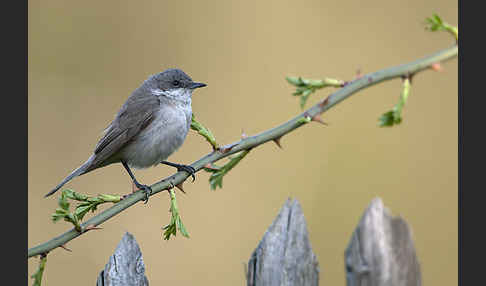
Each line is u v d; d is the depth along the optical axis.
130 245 5.99
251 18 13.99
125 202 6.35
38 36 13.17
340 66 13.06
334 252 11.07
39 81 12.82
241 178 12.34
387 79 6.46
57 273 11.22
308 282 6.06
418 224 11.14
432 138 12.19
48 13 13.34
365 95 12.77
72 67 13.14
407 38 13.20
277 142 6.59
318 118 6.43
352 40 13.36
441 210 11.26
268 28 13.81
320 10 13.90
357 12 13.81
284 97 13.10
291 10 13.99
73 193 6.22
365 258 6.13
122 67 13.31
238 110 13.02
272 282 6.06
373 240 6.14
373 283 6.10
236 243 11.51
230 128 12.82
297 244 6.09
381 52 13.02
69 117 12.62
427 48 12.99
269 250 6.12
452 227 11.04
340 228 11.28
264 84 13.23
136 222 11.88
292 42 13.59
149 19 13.77
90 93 12.88
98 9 13.60
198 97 13.18
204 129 6.57
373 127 12.45
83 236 11.73
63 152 12.31
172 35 13.70
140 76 13.27
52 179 12.05
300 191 11.86
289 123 6.50
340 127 12.55
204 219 11.91
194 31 13.80
